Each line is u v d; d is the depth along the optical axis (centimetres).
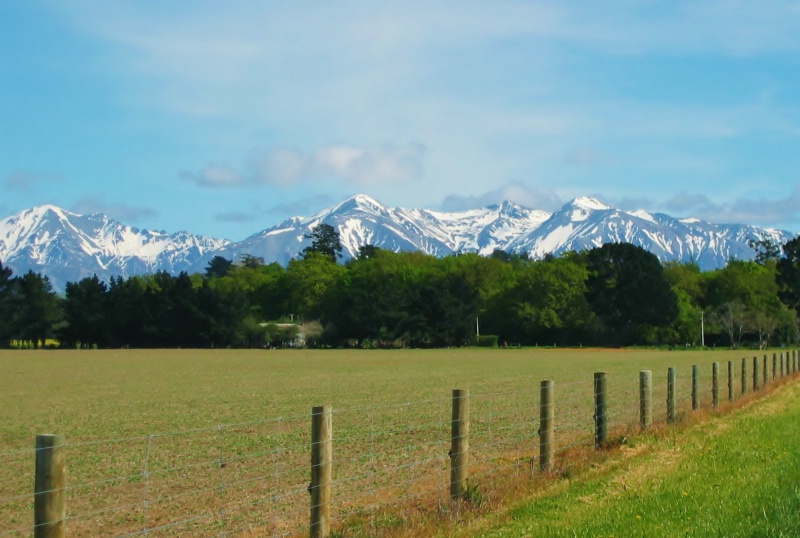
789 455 1834
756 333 15212
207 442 2495
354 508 1469
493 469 1803
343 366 8025
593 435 2242
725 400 3209
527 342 16275
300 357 10494
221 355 11150
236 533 1383
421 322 15238
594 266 15350
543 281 15950
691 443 2027
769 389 3653
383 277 17000
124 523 1481
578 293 15825
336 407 3619
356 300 15250
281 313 18675
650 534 1199
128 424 3125
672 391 2403
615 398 3531
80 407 3853
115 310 14925
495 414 3014
